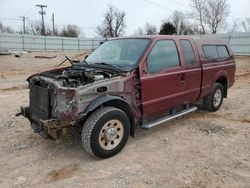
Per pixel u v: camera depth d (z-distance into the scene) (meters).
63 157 4.75
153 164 4.50
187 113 6.62
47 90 4.55
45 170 4.32
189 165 4.47
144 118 5.36
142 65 5.08
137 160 4.64
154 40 5.41
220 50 7.40
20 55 33.69
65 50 49.97
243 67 23.08
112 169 4.34
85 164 4.51
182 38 6.11
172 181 4.01
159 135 5.74
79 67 5.53
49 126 4.30
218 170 4.33
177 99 5.86
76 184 3.95
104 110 4.56
